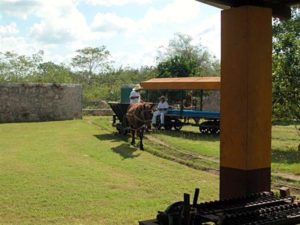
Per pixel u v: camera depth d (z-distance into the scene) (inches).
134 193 322.7
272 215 169.0
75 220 252.8
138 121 576.4
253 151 191.3
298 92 569.6
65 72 1776.6
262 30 192.2
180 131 804.0
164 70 1309.1
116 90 1617.9
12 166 426.9
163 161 473.1
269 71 195.0
